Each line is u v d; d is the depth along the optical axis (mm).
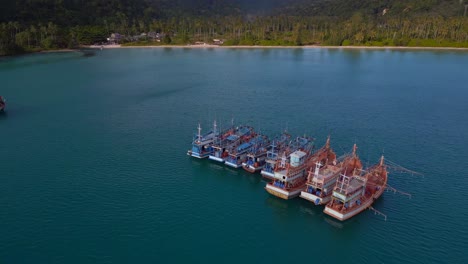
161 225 90438
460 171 116125
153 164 121938
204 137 130375
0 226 88938
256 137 130125
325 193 95688
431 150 132500
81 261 78312
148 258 79500
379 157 126625
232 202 100625
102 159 125438
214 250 82438
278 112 178875
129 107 189250
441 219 92062
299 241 85500
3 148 134500
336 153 130125
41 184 108312
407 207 96500
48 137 146125
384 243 84375
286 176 97750
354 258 80375
